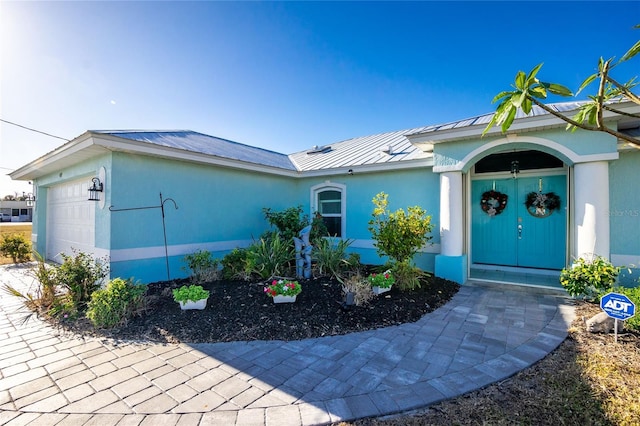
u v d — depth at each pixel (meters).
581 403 2.54
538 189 7.71
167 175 6.93
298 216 8.75
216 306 4.89
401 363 3.30
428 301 5.33
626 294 4.27
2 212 42.97
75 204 8.34
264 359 3.42
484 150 6.39
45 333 4.14
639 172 5.71
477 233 8.50
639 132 5.57
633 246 5.73
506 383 2.89
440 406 2.58
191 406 2.58
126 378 3.03
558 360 3.30
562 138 5.62
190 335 4.03
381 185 8.59
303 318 4.49
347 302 4.73
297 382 2.95
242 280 6.42
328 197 9.82
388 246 6.16
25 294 6.14
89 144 5.70
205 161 7.27
